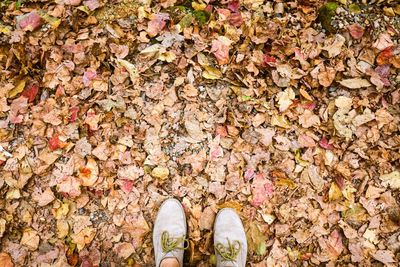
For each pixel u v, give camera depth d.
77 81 2.38
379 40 2.55
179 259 2.16
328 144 2.36
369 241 2.24
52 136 2.27
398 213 2.28
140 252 2.21
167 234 2.16
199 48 2.48
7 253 2.11
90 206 2.22
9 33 2.42
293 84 2.45
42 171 2.22
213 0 2.59
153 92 2.40
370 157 2.35
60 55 2.40
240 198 2.29
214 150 2.33
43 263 2.11
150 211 2.26
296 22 2.60
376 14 2.64
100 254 2.16
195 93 2.42
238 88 2.45
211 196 2.29
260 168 2.33
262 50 2.53
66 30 2.46
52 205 2.20
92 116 2.32
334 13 2.59
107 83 2.40
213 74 2.46
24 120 2.29
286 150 2.36
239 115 2.40
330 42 2.53
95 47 2.43
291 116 2.41
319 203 2.28
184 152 2.33
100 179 2.23
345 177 2.31
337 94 2.47
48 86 2.35
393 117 2.42
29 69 2.37
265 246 2.23
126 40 2.49
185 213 2.28
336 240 2.23
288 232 2.24
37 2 2.50
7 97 2.31
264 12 2.60
